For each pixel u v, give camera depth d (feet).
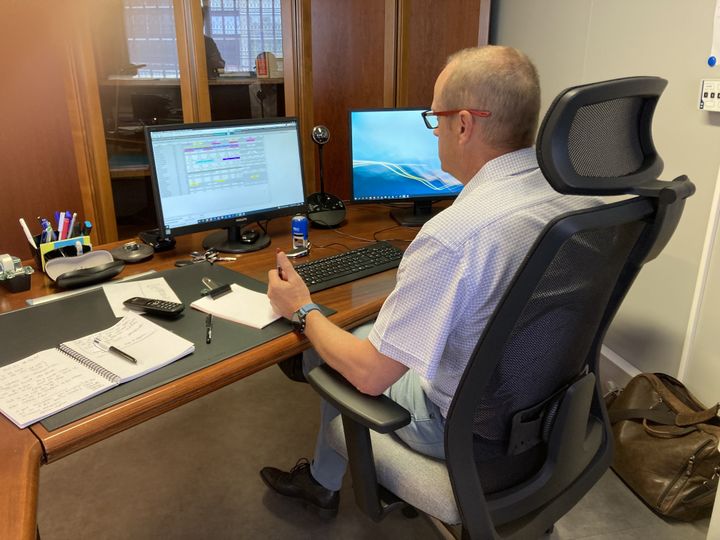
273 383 8.10
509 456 3.55
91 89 7.32
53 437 3.14
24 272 5.01
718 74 5.38
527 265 2.70
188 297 4.82
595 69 6.97
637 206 2.95
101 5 7.13
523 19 8.46
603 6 6.73
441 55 8.62
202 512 5.90
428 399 3.83
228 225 6.04
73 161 7.60
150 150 5.44
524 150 3.48
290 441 6.92
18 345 4.02
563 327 3.29
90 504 5.99
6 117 7.06
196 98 7.83
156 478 6.36
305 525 5.74
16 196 7.41
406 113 6.72
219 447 6.83
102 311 4.55
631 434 6.04
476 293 3.17
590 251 3.04
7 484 2.81
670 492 5.64
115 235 8.04
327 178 8.97
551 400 3.54
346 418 3.59
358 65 8.53
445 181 7.02
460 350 3.43
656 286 6.44
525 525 3.59
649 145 3.22
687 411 5.75
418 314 3.26
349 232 6.70
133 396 3.48
